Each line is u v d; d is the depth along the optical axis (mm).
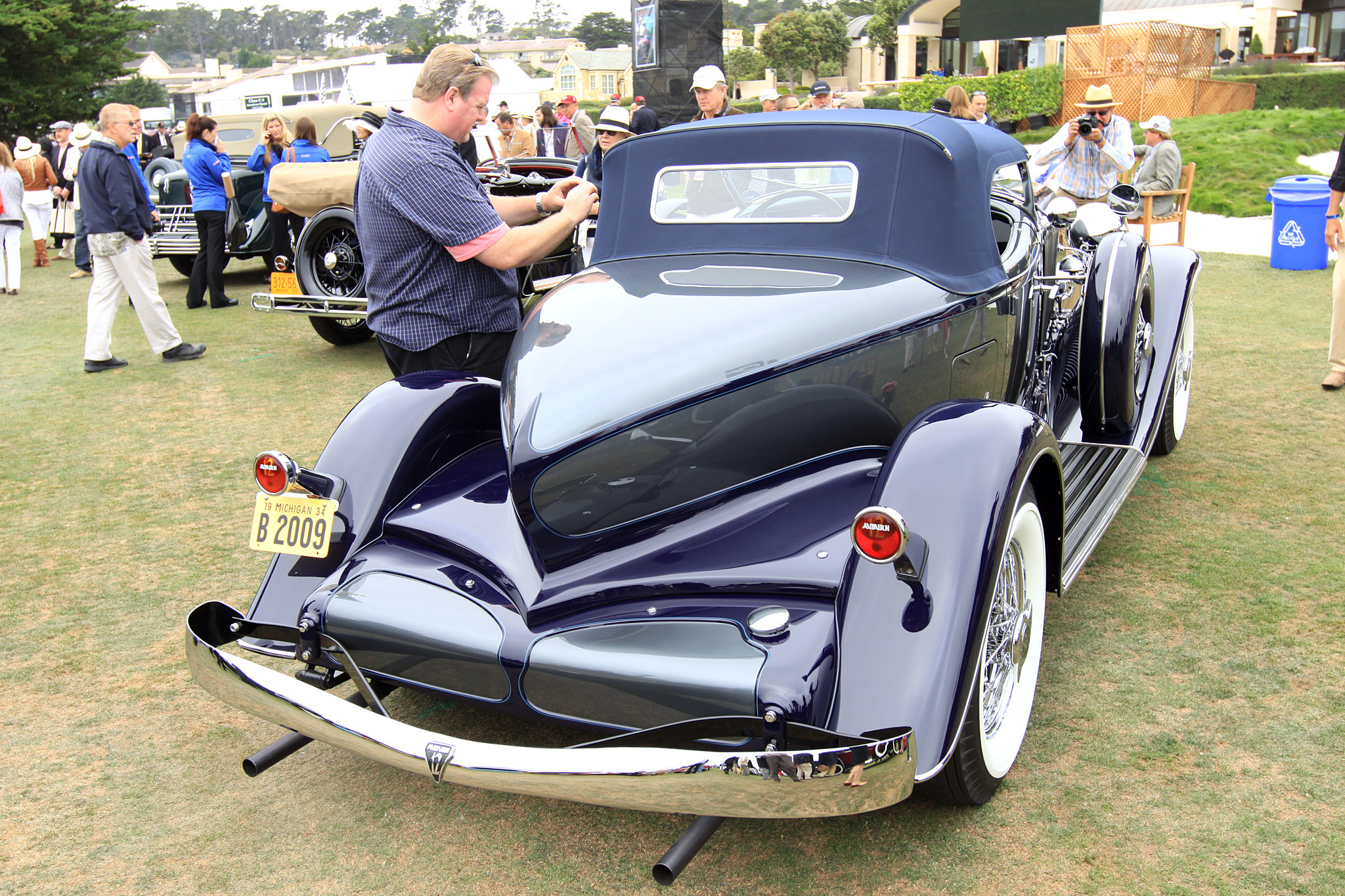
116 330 8547
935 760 1827
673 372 2254
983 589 1947
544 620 2146
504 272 3256
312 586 2441
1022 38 29797
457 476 2652
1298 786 2275
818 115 2859
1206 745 2436
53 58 37719
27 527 4211
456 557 2383
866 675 1873
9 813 2383
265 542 2469
